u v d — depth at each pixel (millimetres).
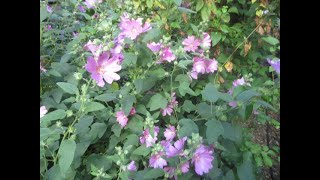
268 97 521
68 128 399
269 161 525
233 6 737
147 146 455
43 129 358
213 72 633
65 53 579
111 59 436
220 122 409
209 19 681
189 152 393
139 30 511
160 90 554
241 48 724
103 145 510
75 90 424
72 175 409
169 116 532
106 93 488
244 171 421
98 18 688
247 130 584
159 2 670
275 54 767
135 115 494
